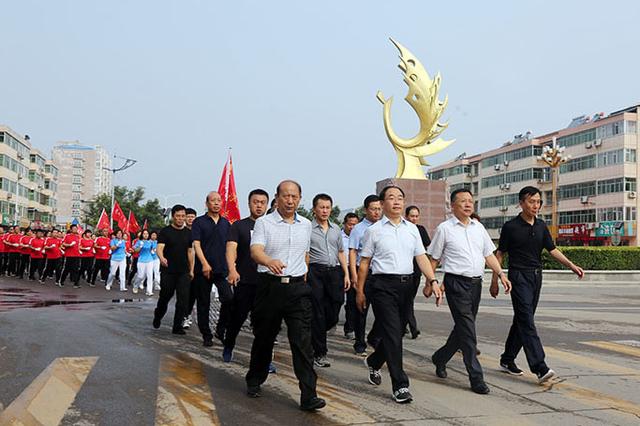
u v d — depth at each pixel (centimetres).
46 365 593
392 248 514
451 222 568
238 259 632
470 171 6944
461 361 685
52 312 1029
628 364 687
